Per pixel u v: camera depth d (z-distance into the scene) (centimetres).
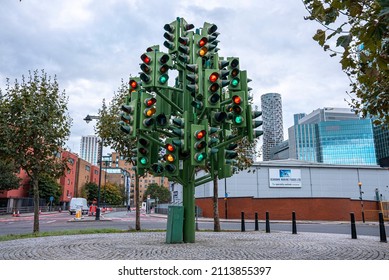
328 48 497
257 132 906
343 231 1862
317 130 15725
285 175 4428
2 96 1491
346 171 4644
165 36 984
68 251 782
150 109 844
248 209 3681
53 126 1552
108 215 4453
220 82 865
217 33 935
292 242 1007
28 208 5409
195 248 823
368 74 464
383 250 838
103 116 1756
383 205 3938
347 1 430
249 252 762
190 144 905
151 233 1366
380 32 396
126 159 1750
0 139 1452
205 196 4659
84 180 8338
